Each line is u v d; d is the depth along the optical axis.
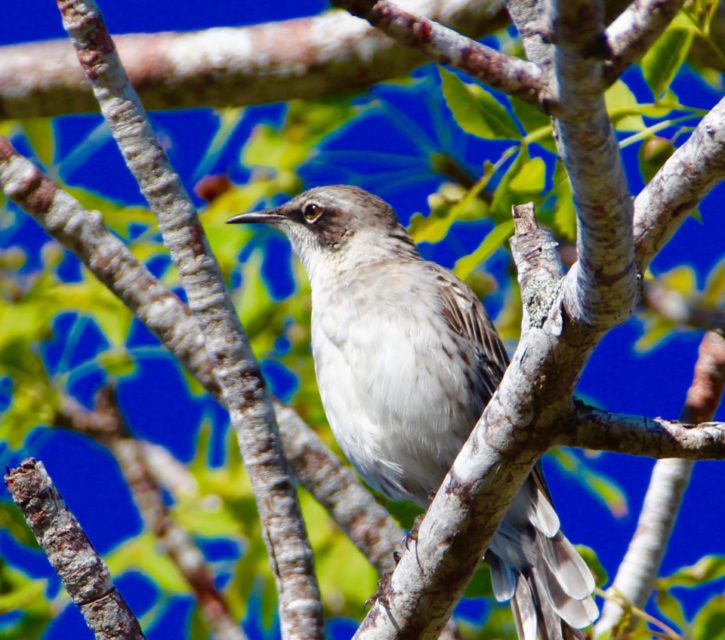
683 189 7.35
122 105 9.46
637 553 11.39
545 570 10.79
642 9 5.56
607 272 6.77
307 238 13.38
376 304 11.85
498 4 12.93
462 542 8.12
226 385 9.15
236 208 14.42
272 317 14.45
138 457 14.34
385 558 10.20
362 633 8.55
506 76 5.92
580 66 5.61
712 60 13.57
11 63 13.48
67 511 7.75
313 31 13.33
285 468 9.05
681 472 11.46
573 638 10.62
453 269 11.51
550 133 11.86
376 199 13.45
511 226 11.37
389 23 5.96
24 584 13.55
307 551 8.92
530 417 7.65
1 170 10.30
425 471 11.84
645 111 11.15
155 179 9.40
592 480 13.85
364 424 11.79
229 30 13.46
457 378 11.60
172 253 9.33
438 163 14.06
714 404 11.65
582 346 7.28
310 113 14.42
